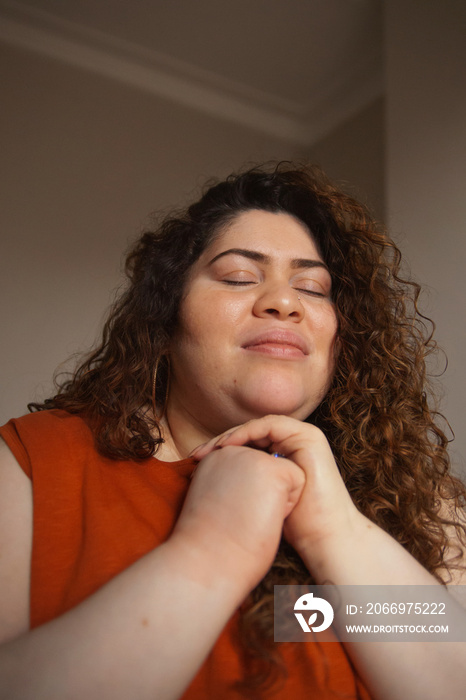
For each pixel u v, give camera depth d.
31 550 0.69
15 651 0.51
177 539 0.58
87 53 3.26
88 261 3.20
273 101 3.69
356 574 0.66
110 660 0.49
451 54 2.10
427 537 0.85
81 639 0.50
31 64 3.16
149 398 0.94
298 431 0.72
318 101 3.67
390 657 0.62
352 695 0.65
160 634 0.51
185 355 0.87
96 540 0.68
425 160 2.16
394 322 1.11
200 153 3.60
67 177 3.20
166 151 3.49
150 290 0.96
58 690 0.48
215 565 0.56
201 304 0.86
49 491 0.72
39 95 3.17
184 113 3.58
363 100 3.46
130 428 0.85
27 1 2.93
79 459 0.78
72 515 0.72
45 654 0.49
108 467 0.78
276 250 0.90
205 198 1.01
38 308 3.05
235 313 0.84
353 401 1.01
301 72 3.39
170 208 3.44
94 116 3.31
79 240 3.19
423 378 1.09
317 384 0.90
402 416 1.00
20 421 0.81
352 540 0.68
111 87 3.37
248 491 0.61
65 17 3.03
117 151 3.35
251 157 3.77
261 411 0.83
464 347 1.89
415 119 2.24
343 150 3.63
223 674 0.62
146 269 1.02
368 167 3.38
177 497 0.77
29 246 3.07
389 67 2.41
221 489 0.62
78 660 0.49
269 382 0.81
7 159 3.07
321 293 0.94
